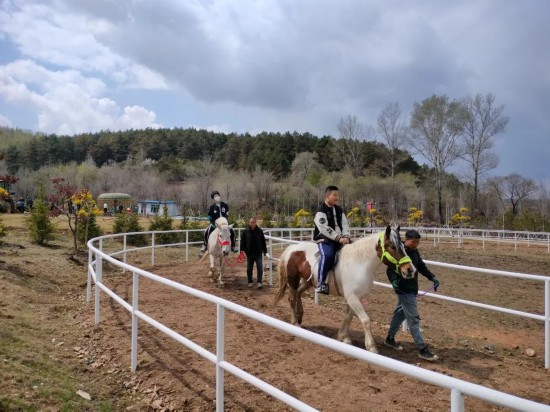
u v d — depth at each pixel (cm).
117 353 600
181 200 6569
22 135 15000
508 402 205
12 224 2503
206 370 534
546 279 609
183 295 947
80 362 576
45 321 755
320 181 7375
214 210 1164
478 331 875
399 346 642
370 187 6675
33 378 472
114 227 2261
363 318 592
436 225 4822
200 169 8031
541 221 3759
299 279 718
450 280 1492
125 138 13488
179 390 485
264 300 935
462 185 7494
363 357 277
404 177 7444
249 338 653
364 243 600
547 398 489
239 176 7544
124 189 7794
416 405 451
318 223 648
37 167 11856
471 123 5812
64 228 2439
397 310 636
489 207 6053
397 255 564
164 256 1759
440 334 812
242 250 1101
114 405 457
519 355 713
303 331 320
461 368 575
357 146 7912
